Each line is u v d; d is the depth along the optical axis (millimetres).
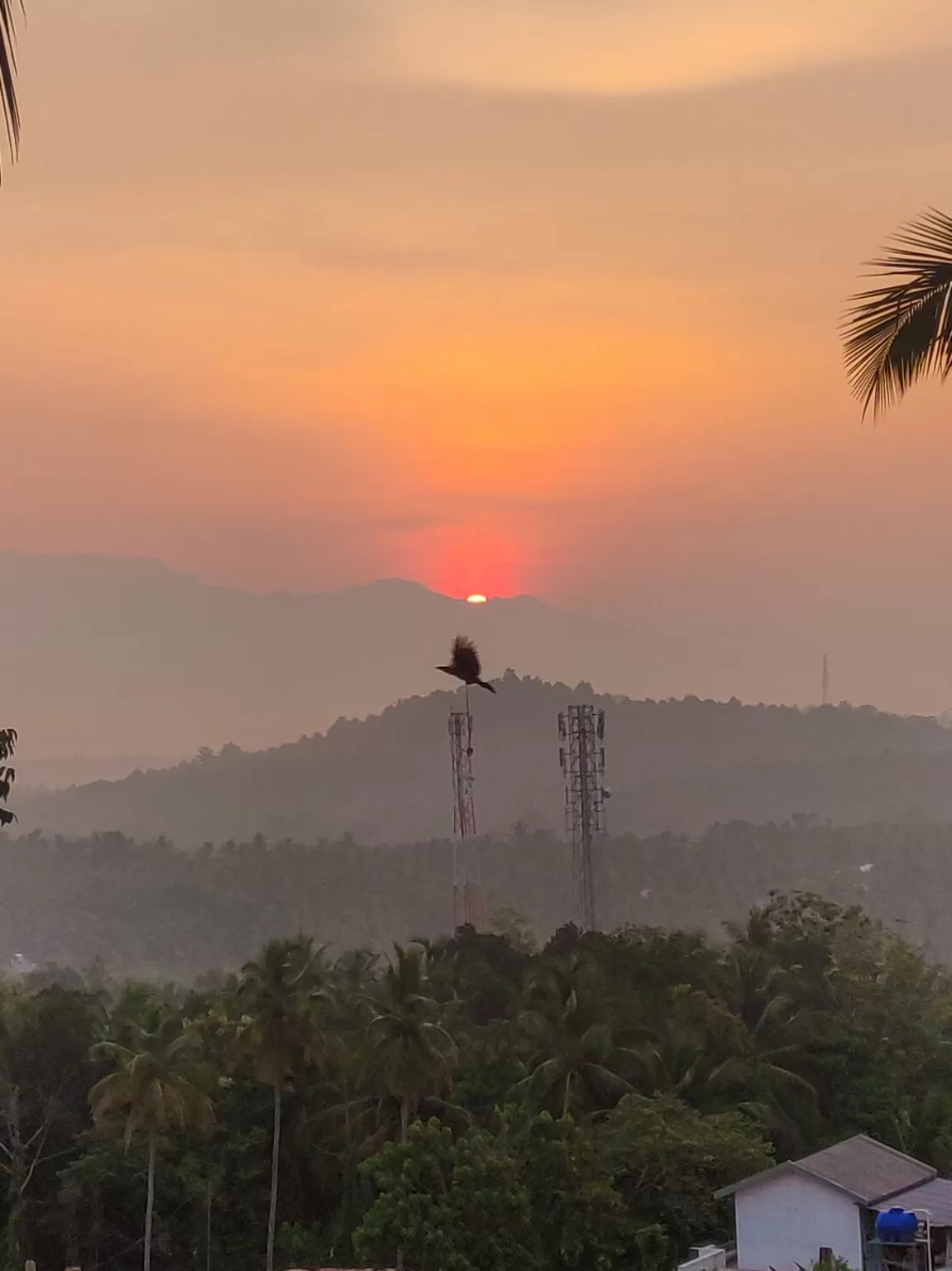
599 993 63844
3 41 10367
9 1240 63031
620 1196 48000
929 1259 40531
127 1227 63531
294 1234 61219
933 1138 64875
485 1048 62094
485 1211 44250
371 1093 61562
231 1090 64625
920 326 14398
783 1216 44969
